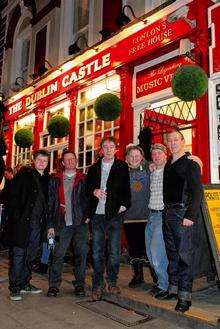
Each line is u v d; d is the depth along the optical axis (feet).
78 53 32.42
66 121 30.96
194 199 13.20
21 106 40.98
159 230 15.49
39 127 37.88
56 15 38.04
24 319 13.55
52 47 38.19
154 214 15.76
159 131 23.95
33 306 15.14
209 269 15.85
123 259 23.56
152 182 16.11
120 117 27.45
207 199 14.52
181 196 13.88
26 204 16.34
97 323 13.24
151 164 16.39
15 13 47.24
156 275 16.26
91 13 33.53
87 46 32.53
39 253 21.59
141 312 14.39
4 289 17.83
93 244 16.02
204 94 20.92
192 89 18.85
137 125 26.61
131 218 16.96
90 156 31.35
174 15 23.47
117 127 28.55
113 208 15.56
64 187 17.03
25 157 40.32
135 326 12.98
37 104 38.01
